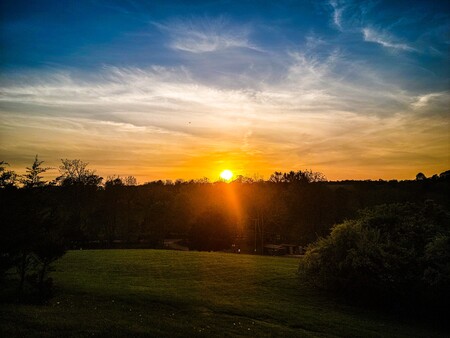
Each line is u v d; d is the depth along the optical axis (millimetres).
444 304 19547
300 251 70125
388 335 16312
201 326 14867
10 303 15656
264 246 75312
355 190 91438
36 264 17891
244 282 25594
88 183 68688
